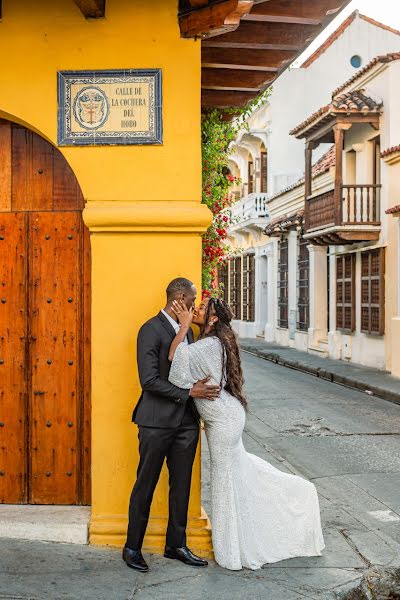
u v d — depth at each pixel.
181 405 4.73
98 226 5.11
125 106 5.13
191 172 5.14
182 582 4.60
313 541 5.16
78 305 5.50
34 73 5.12
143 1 5.11
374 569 4.97
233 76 6.74
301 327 25.53
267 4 5.55
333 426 11.47
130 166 5.14
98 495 5.18
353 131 20.66
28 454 5.54
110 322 5.16
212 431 4.82
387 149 18.14
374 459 9.21
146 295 5.15
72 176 5.52
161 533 5.12
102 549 5.07
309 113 29.86
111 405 5.16
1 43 5.12
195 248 5.15
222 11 4.86
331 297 22.47
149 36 5.12
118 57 5.12
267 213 30.27
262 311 32.03
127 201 5.14
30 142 5.54
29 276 5.52
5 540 5.17
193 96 5.14
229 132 8.52
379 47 29.83
